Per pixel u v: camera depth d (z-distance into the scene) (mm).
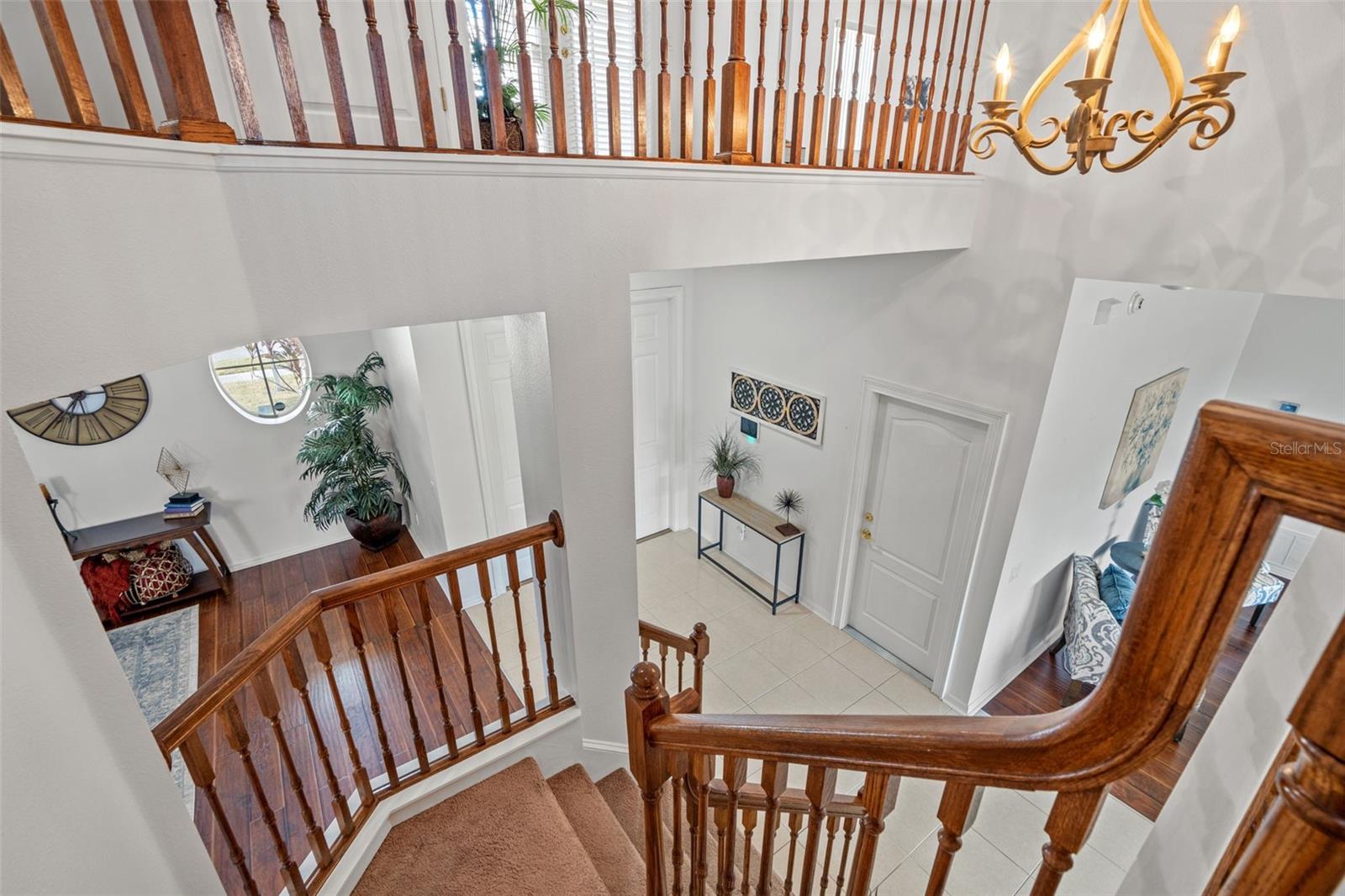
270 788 2879
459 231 1705
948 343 3445
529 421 2379
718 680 4180
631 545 2461
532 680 3629
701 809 1254
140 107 1211
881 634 4457
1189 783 1071
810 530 4715
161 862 1277
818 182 2479
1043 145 1747
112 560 4273
